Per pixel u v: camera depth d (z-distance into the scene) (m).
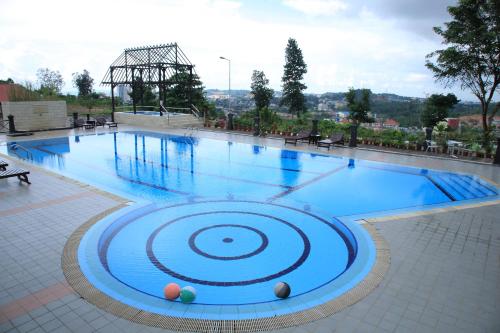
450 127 19.34
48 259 5.04
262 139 17.83
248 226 7.03
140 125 22.95
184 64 23.31
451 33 17.58
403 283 4.57
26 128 19.02
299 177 10.93
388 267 4.99
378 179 10.77
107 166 12.05
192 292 4.23
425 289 4.44
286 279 5.20
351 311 3.98
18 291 4.25
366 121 28.86
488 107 19.34
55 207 7.23
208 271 5.35
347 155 14.02
